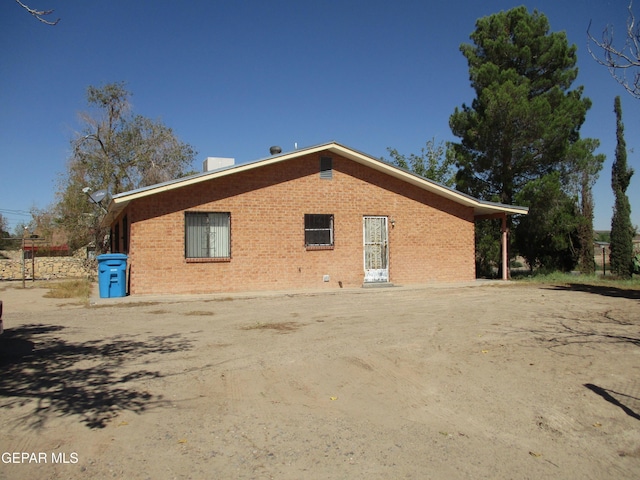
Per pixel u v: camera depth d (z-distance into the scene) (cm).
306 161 1741
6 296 1691
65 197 2902
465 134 2483
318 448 425
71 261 2888
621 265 2252
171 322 1036
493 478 379
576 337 841
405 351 752
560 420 487
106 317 1113
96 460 401
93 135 2906
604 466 399
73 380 609
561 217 2323
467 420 488
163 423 477
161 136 3222
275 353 744
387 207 1861
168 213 1546
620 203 2281
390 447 428
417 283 1900
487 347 773
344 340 834
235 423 478
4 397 547
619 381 598
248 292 1608
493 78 2331
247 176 1650
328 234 1780
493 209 2050
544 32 2403
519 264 3319
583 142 2328
